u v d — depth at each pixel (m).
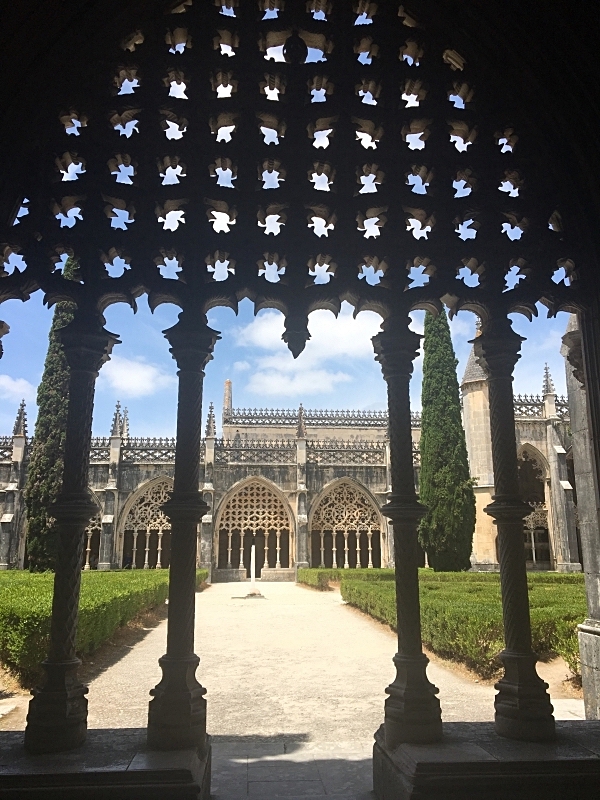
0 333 4.16
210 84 4.53
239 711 6.51
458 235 4.43
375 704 6.79
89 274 4.06
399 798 3.34
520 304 4.34
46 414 19.66
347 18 4.76
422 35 4.79
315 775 4.34
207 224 4.24
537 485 31.52
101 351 4.09
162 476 30.70
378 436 43.47
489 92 4.72
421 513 4.01
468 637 8.21
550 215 4.51
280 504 31.86
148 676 8.47
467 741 3.63
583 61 4.41
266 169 4.64
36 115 4.23
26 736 3.46
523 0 4.53
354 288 4.23
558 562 27.69
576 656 7.25
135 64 4.47
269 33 4.68
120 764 3.21
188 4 4.71
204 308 4.14
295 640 11.48
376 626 13.50
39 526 18.97
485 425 27.42
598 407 4.27
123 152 4.32
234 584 28.80
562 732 3.82
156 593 15.87
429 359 22.89
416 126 4.71
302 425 32.44
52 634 3.66
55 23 4.27
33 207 4.11
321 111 4.53
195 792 3.07
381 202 4.42
